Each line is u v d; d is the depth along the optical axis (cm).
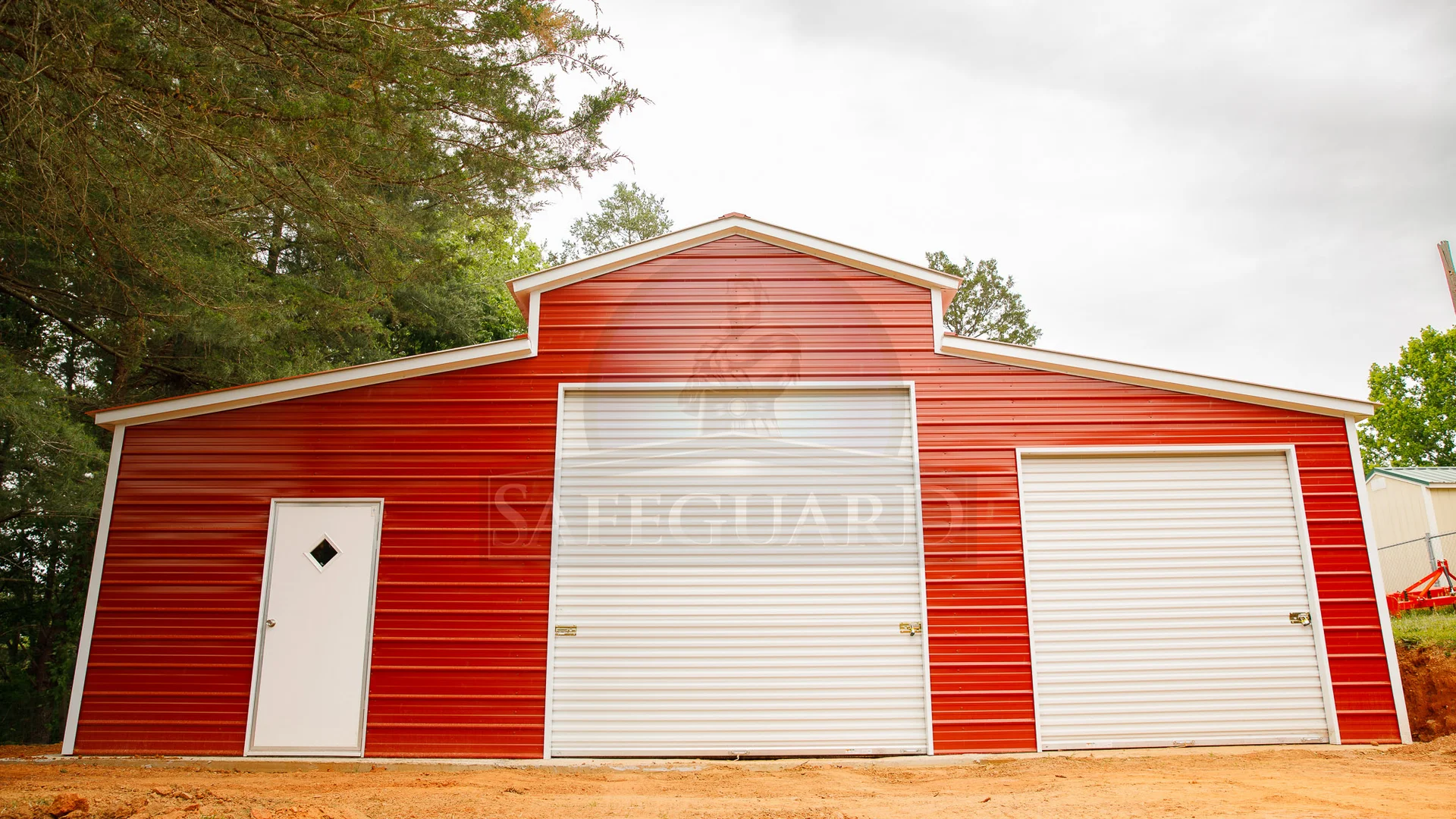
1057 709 806
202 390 1388
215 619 811
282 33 686
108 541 824
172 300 1105
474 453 851
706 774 735
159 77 643
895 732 801
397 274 943
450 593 820
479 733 791
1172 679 815
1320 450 857
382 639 809
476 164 818
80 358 1470
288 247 1703
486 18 723
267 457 845
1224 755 767
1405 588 2220
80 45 648
